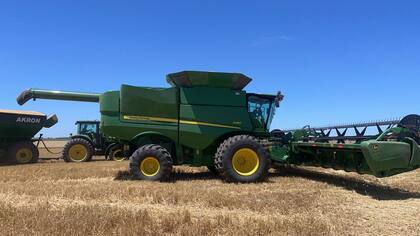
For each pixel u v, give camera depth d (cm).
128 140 1312
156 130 1299
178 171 1538
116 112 1296
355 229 691
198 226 655
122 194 947
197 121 1312
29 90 1647
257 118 1387
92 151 2342
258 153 1257
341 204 895
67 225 627
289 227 662
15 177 1357
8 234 588
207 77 1297
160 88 1310
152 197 920
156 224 666
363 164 1138
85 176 1379
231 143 1250
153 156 1259
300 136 1404
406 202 932
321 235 637
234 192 1027
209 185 1161
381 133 1088
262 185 1166
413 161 1029
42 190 989
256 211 806
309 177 1370
